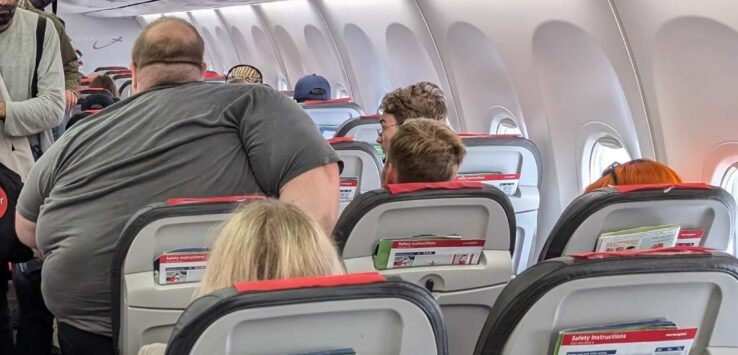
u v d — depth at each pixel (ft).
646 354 6.09
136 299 8.80
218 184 9.73
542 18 18.53
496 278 9.96
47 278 9.86
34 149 13.66
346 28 33.91
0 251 11.36
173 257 8.73
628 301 5.98
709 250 6.09
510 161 15.47
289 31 43.32
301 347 5.17
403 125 10.63
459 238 9.61
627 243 9.27
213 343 4.87
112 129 9.88
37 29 13.12
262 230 5.53
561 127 19.98
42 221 9.83
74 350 10.12
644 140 16.69
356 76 35.96
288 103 10.09
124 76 41.73
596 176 19.58
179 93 9.99
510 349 5.87
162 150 9.58
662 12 14.67
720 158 15.01
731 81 14.01
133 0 46.65
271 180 9.77
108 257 9.56
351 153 14.93
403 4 26.40
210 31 63.77
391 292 5.11
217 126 9.79
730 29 13.28
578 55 18.12
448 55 24.91
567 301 5.85
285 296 4.91
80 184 9.61
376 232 9.42
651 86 15.96
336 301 5.01
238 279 5.45
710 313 6.16
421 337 5.32
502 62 21.53
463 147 10.62
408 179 10.39
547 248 9.34
